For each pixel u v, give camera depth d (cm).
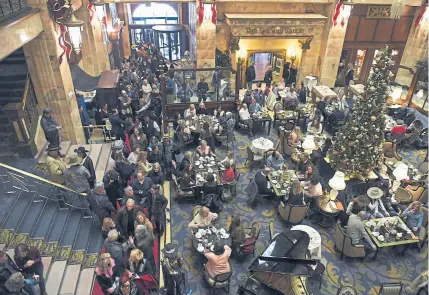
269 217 935
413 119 1330
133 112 1344
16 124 891
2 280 530
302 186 891
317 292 729
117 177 855
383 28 1722
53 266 689
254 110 1354
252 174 1115
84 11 1380
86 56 1465
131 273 643
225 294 721
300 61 1723
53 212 785
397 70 1848
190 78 1373
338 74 1767
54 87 1014
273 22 1505
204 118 1268
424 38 1678
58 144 931
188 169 929
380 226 797
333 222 902
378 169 1023
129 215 749
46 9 904
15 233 699
